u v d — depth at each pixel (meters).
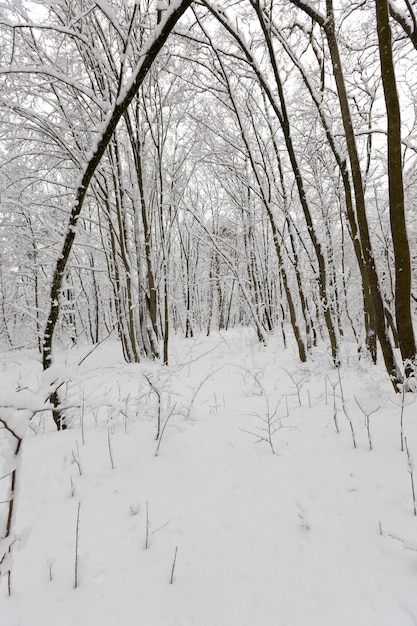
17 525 1.89
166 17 2.54
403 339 3.39
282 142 8.66
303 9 4.46
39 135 7.46
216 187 13.74
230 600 1.36
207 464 2.42
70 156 6.97
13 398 1.25
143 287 8.71
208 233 10.09
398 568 1.42
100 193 8.08
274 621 1.25
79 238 8.57
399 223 3.29
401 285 3.33
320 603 1.30
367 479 2.05
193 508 1.95
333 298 8.23
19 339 14.75
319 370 5.77
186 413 3.41
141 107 7.62
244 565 1.52
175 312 20.48
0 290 12.53
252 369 6.61
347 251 11.10
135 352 8.11
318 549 1.57
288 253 7.43
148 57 2.71
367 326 6.85
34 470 2.49
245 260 11.43
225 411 3.80
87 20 6.08
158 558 1.60
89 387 4.64
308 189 10.12
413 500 1.78
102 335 18.83
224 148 9.44
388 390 4.00
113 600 1.39
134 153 7.72
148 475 2.31
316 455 2.43
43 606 1.38
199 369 7.39
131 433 3.05
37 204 7.07
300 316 12.81
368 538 1.60
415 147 6.11
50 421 3.79
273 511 1.87
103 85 6.66
